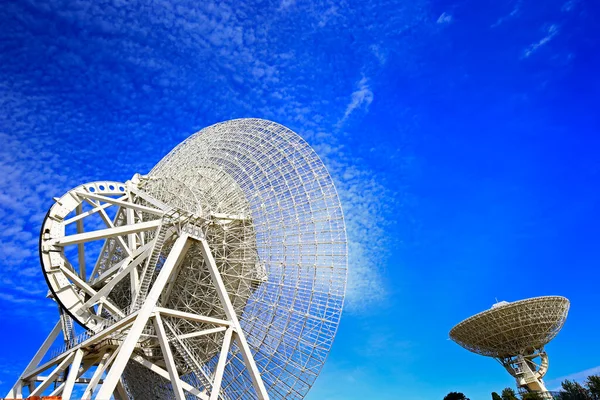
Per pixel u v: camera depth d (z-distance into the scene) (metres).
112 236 37.62
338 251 40.44
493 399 84.94
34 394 33.44
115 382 27.58
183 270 40.31
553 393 93.69
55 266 36.94
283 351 37.84
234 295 40.72
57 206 39.03
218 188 43.34
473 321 74.06
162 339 31.25
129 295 44.16
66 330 38.06
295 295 39.47
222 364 32.09
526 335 73.56
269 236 41.41
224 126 50.81
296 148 44.72
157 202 40.88
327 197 42.56
